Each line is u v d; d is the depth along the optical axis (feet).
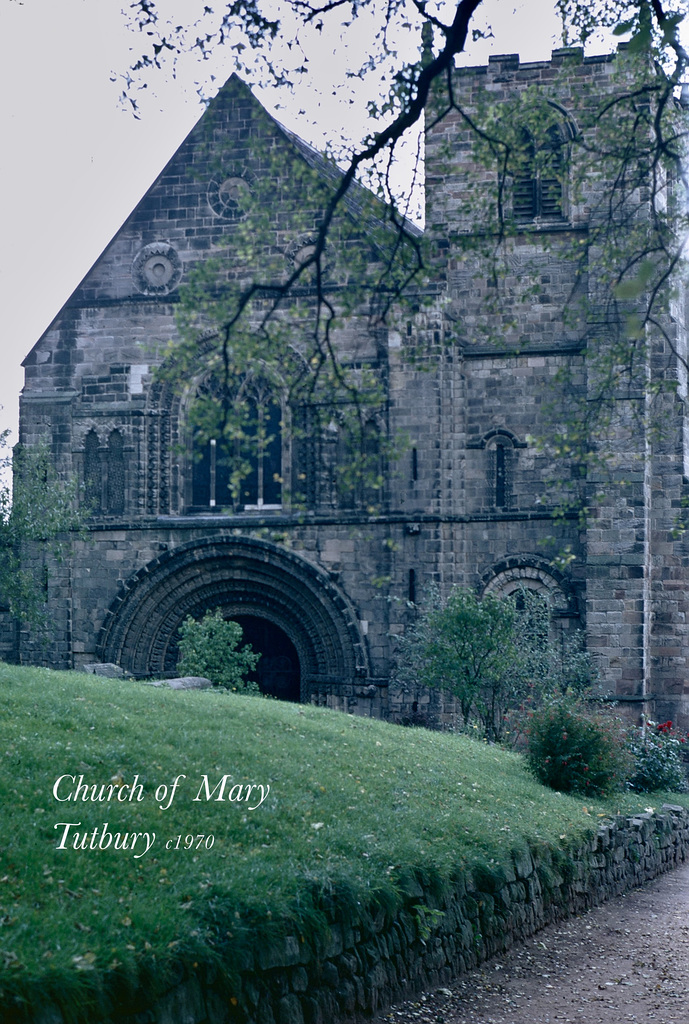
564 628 137.90
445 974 48.06
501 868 54.90
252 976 36.40
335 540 141.38
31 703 61.26
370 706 138.82
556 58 140.05
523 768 86.38
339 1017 40.06
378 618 139.95
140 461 146.72
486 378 141.38
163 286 147.54
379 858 47.75
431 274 62.49
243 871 41.34
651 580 140.56
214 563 144.46
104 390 148.36
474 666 122.42
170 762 55.52
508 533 139.44
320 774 61.67
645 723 118.42
